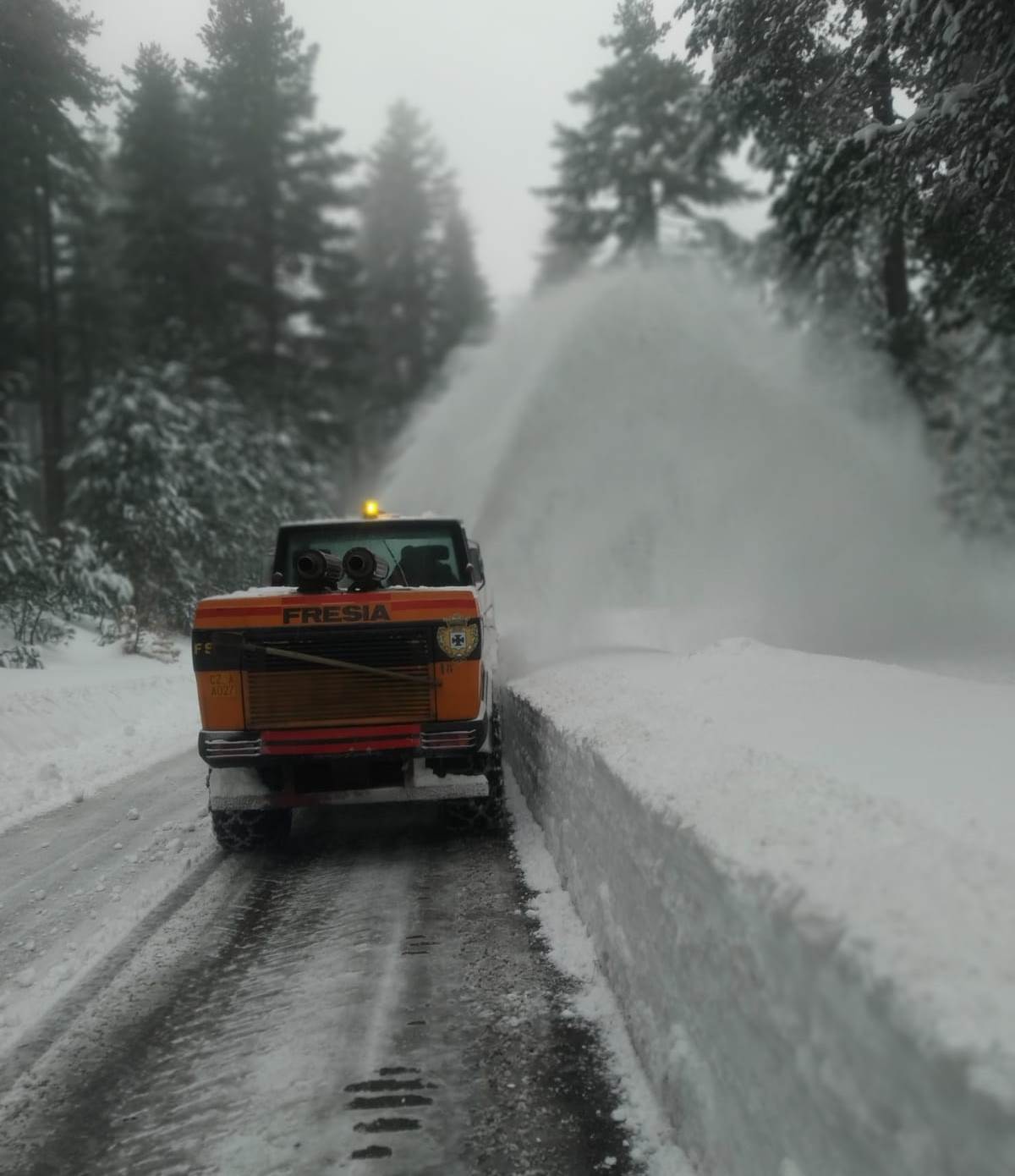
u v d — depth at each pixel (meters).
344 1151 2.54
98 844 6.02
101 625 17.27
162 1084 2.96
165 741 10.41
